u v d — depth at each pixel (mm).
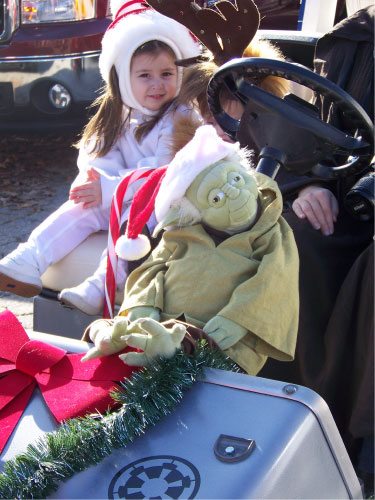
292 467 935
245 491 874
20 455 953
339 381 1669
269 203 1352
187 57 2105
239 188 1270
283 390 1046
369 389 1509
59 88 3926
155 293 1318
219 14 1660
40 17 3830
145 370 1093
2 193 4289
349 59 1798
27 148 5203
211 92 1581
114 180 1992
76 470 943
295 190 1771
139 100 2104
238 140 1531
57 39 3818
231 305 1239
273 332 1256
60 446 957
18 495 911
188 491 881
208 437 964
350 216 1758
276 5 3326
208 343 1166
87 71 3855
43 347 1174
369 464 1563
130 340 1078
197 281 1290
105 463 952
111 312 1670
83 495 906
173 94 2115
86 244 1948
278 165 1440
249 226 1323
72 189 1988
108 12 3850
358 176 1709
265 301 1250
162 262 1379
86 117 4020
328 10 2494
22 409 1085
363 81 1775
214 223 1300
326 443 1025
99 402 1068
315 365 1718
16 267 1853
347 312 1608
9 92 3963
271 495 888
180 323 1173
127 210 1876
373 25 1767
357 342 1594
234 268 1287
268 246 1317
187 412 1015
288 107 1407
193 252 1321
